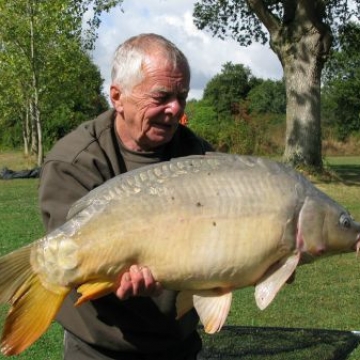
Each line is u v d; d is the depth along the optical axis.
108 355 2.97
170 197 2.52
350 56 25.27
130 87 2.81
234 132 34.78
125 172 2.78
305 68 20.59
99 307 2.89
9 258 2.46
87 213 2.52
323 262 8.80
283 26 20.88
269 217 2.57
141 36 2.84
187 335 3.07
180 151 3.09
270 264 2.61
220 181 2.57
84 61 27.92
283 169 2.66
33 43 25.89
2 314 6.46
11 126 50.25
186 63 2.84
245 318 6.48
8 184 22.00
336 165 32.16
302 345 4.45
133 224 2.50
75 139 2.94
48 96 27.72
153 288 2.53
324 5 20.55
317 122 20.70
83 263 2.49
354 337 4.63
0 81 27.06
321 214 2.63
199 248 2.51
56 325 6.23
